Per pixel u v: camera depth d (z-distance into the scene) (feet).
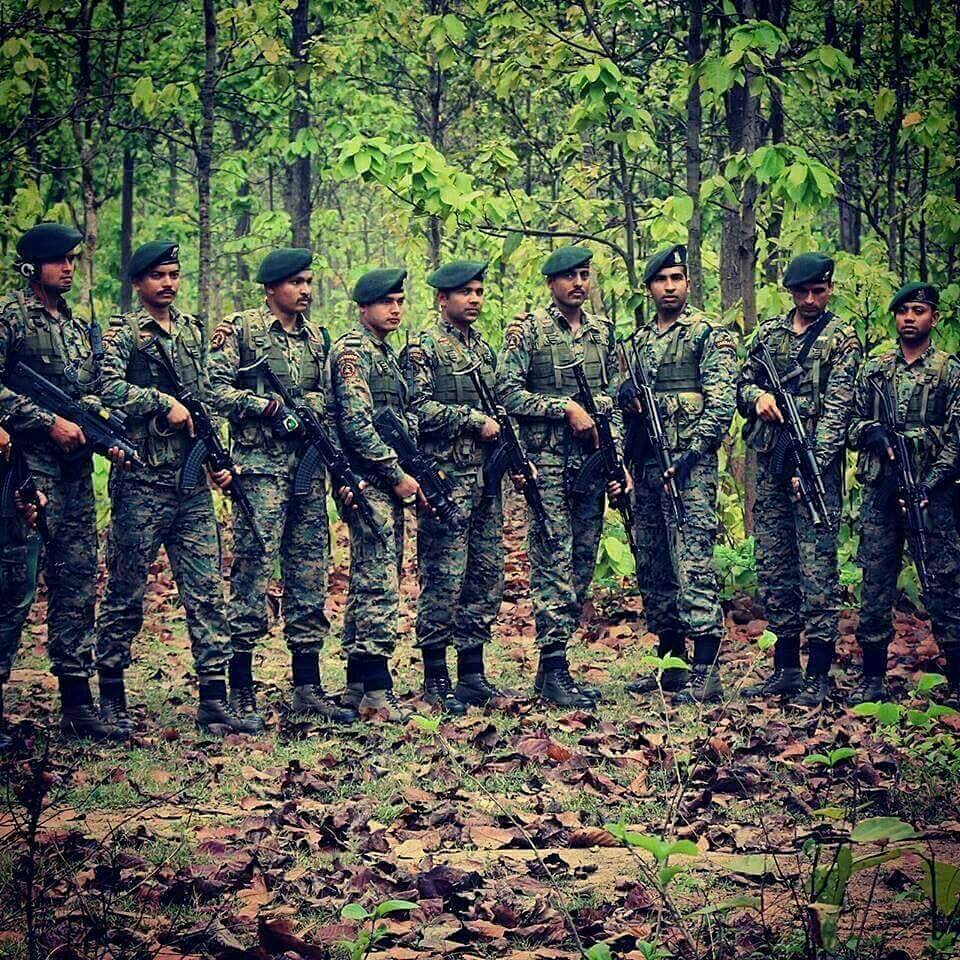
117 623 27.32
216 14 50.19
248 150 69.21
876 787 22.27
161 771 23.93
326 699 29.14
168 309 27.78
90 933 16.03
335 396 28.96
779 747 24.88
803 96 50.88
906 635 35.63
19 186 49.49
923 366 30.35
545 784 23.25
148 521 27.07
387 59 61.72
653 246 47.14
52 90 52.16
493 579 30.81
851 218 55.06
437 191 41.73
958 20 44.57
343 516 28.99
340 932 16.43
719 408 30.55
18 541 25.91
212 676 27.40
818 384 30.81
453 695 30.63
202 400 27.73
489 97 54.65
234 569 28.50
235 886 18.03
